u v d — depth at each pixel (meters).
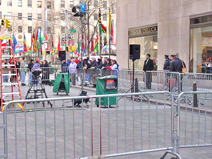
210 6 18.00
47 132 8.21
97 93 12.08
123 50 26.69
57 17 61.41
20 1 78.88
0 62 11.33
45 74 23.94
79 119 9.56
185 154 6.53
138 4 24.59
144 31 24.11
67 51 31.23
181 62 15.43
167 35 21.38
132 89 14.77
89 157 5.62
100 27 30.66
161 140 7.53
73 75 22.47
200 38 18.86
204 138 7.34
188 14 19.62
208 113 9.44
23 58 23.80
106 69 18.09
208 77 11.83
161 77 14.23
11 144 7.20
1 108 10.89
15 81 22.92
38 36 39.59
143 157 6.34
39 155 6.38
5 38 11.80
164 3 21.61
